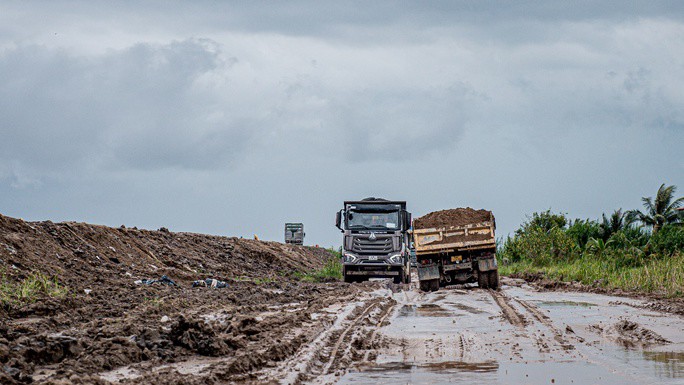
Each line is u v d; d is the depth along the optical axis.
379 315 24.12
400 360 15.01
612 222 72.06
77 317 18.95
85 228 35.69
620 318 22.31
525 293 35.38
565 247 64.38
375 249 45.00
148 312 20.53
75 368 12.18
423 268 38.97
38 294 21.84
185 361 13.86
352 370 13.91
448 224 39.41
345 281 46.00
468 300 30.45
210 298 26.28
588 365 14.06
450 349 16.34
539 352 15.73
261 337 16.97
